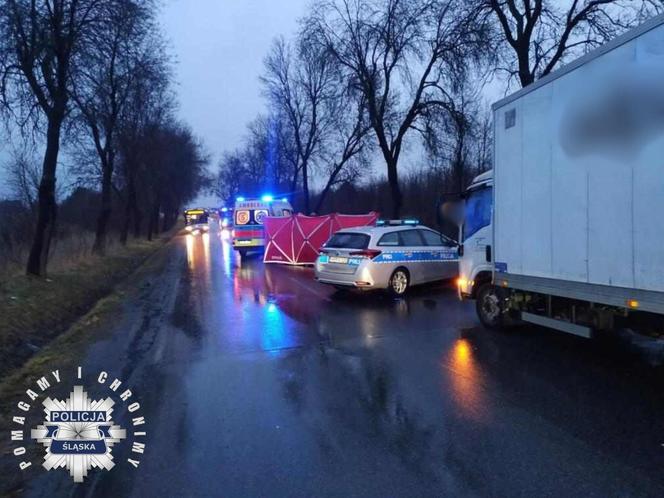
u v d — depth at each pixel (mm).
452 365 6527
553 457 4020
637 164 4996
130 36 14711
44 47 11961
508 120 7129
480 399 5305
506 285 7273
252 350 7461
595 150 5527
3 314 8656
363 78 20156
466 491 3564
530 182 6672
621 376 5977
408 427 4652
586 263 5719
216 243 38156
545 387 5637
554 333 8188
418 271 12289
